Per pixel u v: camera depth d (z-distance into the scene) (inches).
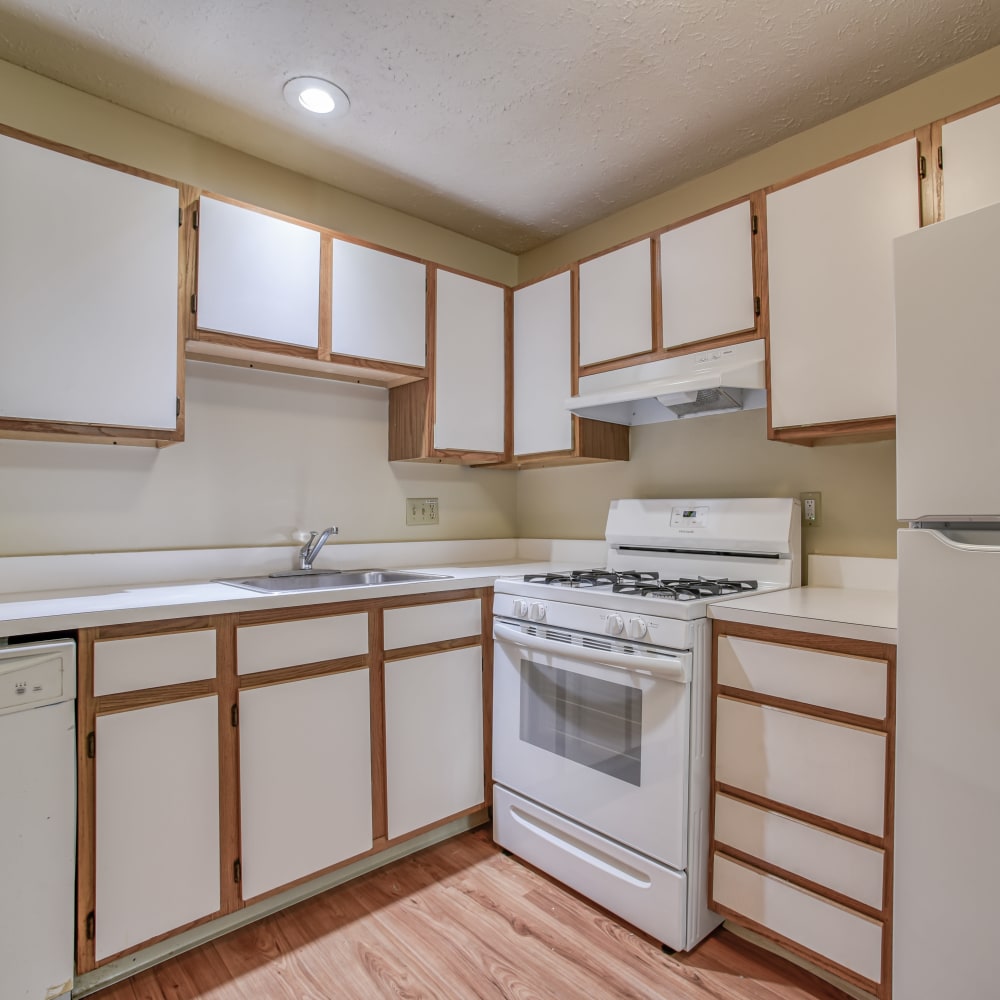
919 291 47.2
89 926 53.4
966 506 44.8
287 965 58.9
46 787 50.8
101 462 74.3
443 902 68.7
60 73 68.7
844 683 53.4
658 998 55.1
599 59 65.9
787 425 68.9
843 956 53.4
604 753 67.9
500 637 80.1
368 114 75.6
